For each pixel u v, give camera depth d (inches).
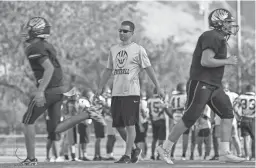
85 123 1766.7
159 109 1793.8
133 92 967.6
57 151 1456.7
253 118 1654.8
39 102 890.1
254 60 3216.0
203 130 1721.2
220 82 879.1
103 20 3595.0
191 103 871.1
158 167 788.0
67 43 3422.7
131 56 964.0
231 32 892.6
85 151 1784.0
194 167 781.9
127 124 967.6
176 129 883.4
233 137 1663.4
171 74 4613.7
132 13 3836.1
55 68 912.3
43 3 3321.9
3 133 3280.0
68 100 1667.1
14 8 3225.9
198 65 871.1
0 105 3388.3
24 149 2329.0
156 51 4431.6
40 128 3117.6
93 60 3567.9
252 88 1673.2
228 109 896.3
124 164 860.0
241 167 773.9
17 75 3292.3
